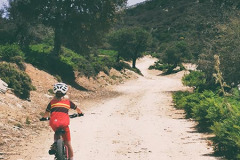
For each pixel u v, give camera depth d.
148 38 78.81
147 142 11.89
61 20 36.09
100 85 38.06
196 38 34.81
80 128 14.92
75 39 37.31
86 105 24.64
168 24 186.50
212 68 30.88
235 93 24.44
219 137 9.73
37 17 36.47
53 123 6.75
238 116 10.27
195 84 34.28
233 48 25.06
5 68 20.64
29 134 13.04
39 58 32.12
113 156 9.70
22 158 9.34
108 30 38.41
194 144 11.41
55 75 31.44
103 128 15.03
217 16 35.66
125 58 79.12
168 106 24.77
